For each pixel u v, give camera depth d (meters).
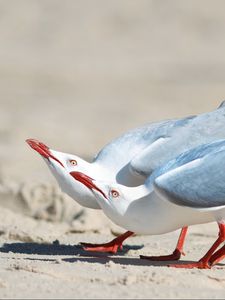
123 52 50.84
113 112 34.31
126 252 12.26
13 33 53.78
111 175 11.89
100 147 26.16
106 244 12.20
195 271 10.25
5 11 56.97
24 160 23.28
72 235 13.98
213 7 57.78
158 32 54.56
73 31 54.34
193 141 11.63
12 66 45.53
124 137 12.08
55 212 15.56
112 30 54.88
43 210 15.73
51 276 9.73
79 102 37.06
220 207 10.27
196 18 56.53
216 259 10.66
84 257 11.56
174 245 13.05
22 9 57.34
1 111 33.69
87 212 14.80
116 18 56.53
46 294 8.84
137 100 37.69
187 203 10.23
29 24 55.22
